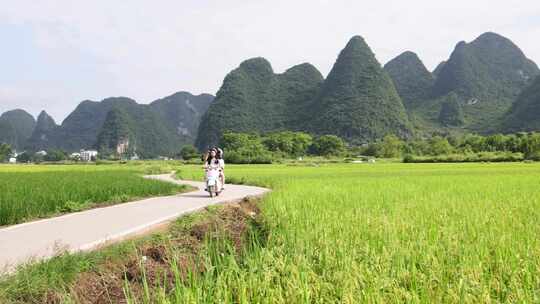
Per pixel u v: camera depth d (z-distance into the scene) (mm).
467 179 25750
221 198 17031
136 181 20984
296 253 6641
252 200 16625
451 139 149000
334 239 7586
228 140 150875
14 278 5156
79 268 5871
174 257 5949
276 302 4977
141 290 5980
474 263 6121
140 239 7934
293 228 8812
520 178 26344
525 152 99688
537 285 5387
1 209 10695
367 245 6820
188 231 9250
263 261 6246
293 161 100562
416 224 9141
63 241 8031
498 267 6219
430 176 30438
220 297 4949
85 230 9289
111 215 11766
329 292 5387
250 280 5379
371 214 10773
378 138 182375
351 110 189375
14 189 15062
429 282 5336
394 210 11375
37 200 12539
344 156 142125
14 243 7898
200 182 29828
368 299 4852
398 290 5094
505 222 9305
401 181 24562
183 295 4910
